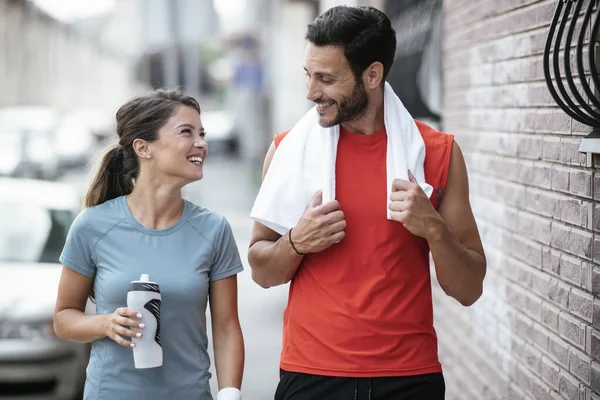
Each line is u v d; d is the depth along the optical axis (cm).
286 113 3422
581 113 385
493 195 587
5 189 914
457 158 386
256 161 3738
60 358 713
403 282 369
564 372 445
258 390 809
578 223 426
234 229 1966
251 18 3750
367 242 369
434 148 383
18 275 779
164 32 1931
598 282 402
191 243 377
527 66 509
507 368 547
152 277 367
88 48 7044
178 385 365
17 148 2294
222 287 387
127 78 9838
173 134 371
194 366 370
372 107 376
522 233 518
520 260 523
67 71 5991
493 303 582
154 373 362
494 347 579
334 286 370
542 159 481
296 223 381
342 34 355
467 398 655
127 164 384
